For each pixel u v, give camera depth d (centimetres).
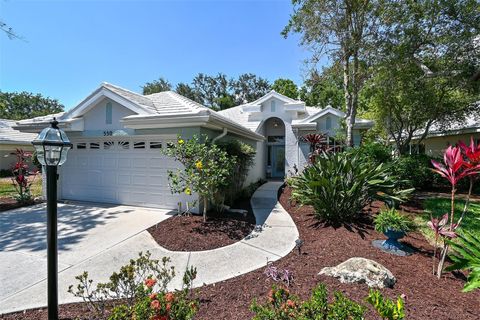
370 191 691
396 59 970
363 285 365
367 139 1669
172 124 820
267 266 458
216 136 938
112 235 644
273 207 970
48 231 307
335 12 1014
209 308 331
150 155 918
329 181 668
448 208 918
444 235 387
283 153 2088
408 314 300
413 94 1285
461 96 1348
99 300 314
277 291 272
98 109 1004
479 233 646
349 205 672
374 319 283
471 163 378
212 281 416
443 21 957
